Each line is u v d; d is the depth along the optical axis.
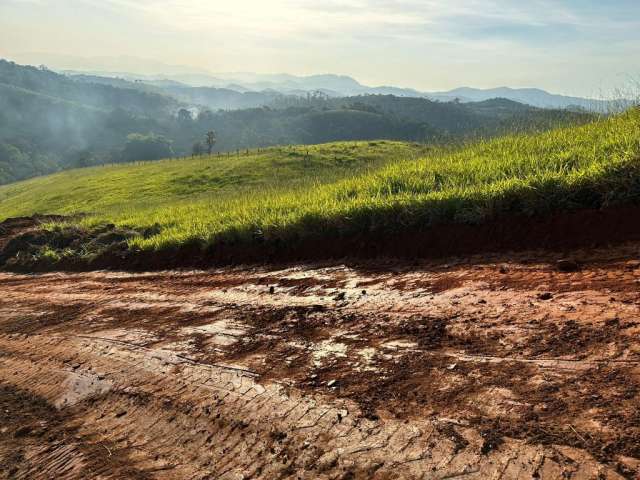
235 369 4.51
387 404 3.38
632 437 2.49
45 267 12.57
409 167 10.37
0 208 62.25
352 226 7.30
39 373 5.69
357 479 2.80
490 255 5.61
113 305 7.77
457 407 3.13
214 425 3.79
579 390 2.95
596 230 5.02
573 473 2.38
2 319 8.29
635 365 3.01
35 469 3.88
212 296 7.00
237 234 8.91
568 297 4.08
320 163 52.44
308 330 4.97
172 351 5.28
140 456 3.72
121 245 11.68
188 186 48.94
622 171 5.17
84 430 4.30
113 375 5.13
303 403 3.68
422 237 6.46
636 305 3.64
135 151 194.12
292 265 7.56
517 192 5.80
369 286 5.79
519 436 2.72
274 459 3.21
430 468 2.71
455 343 3.91
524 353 3.49
